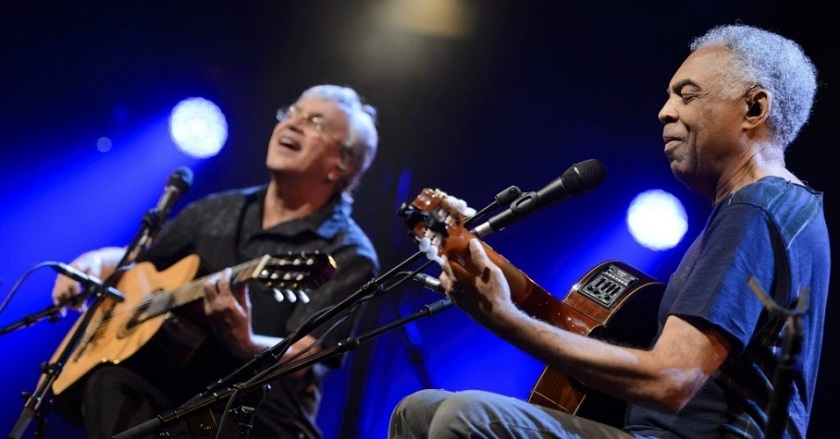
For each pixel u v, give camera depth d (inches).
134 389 157.2
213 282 153.6
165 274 173.9
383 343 270.1
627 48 268.1
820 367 206.1
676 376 92.0
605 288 120.6
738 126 109.6
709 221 107.3
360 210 265.0
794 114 111.7
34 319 159.3
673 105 113.1
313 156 181.0
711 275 95.7
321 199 183.3
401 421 107.3
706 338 93.4
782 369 79.3
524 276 111.8
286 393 162.9
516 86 278.5
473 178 280.1
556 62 275.1
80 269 181.5
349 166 185.3
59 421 248.2
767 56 111.0
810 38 230.2
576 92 274.1
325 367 168.6
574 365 93.2
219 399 110.4
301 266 148.1
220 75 292.2
